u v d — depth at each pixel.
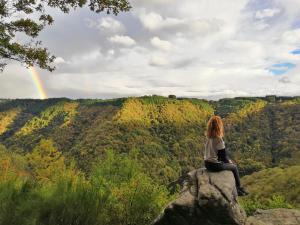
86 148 146.12
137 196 7.52
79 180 6.55
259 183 58.16
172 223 6.41
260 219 7.25
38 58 10.03
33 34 10.38
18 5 10.17
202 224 6.30
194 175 7.39
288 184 50.94
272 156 161.88
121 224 7.36
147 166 136.88
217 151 7.31
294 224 6.96
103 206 6.51
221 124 7.42
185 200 6.40
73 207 5.86
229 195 6.43
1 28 9.41
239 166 143.00
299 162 133.38
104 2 10.52
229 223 6.29
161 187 8.23
